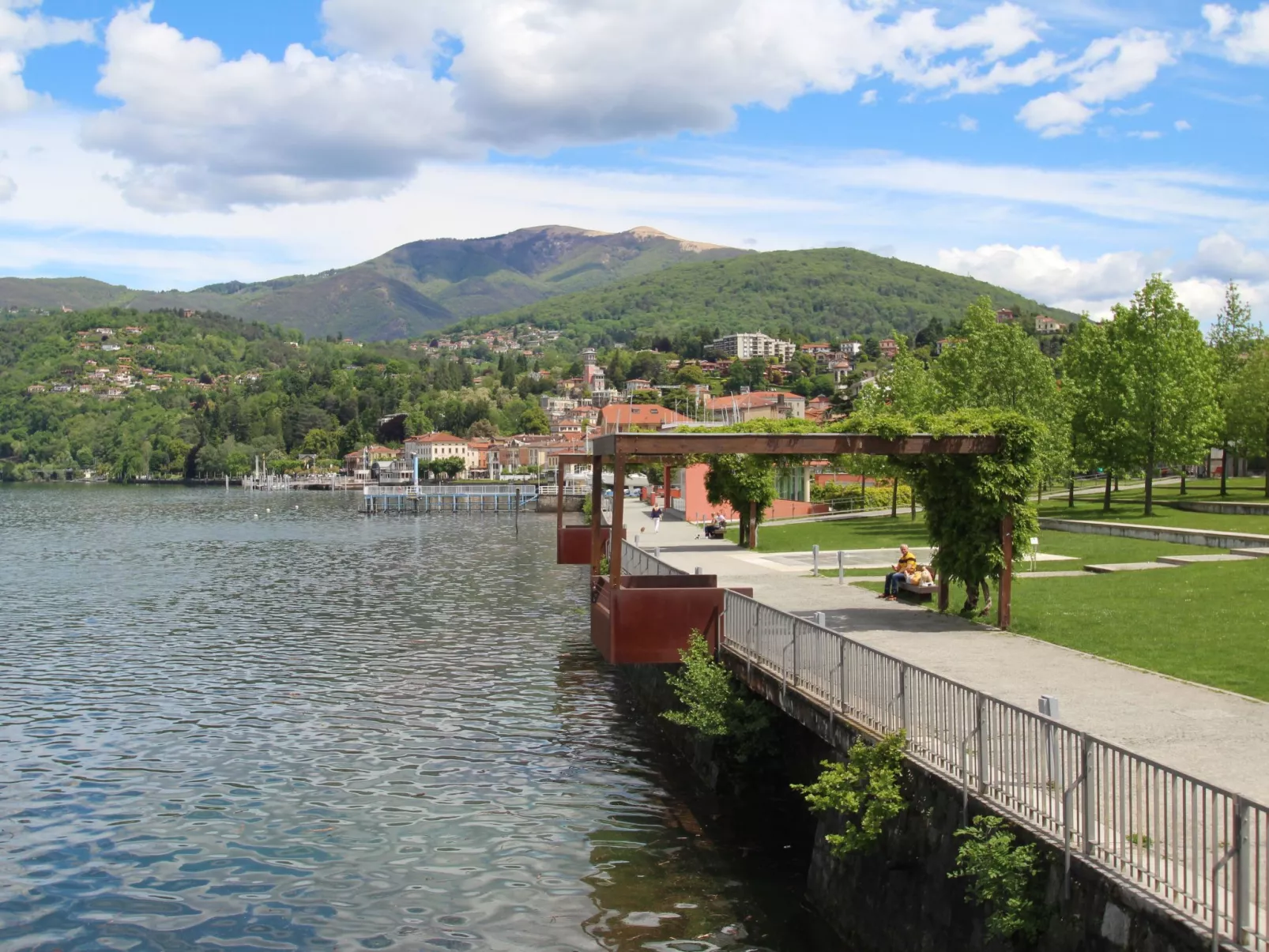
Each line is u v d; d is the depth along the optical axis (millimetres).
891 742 13742
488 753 24781
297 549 83750
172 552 81500
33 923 16188
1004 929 10570
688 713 20922
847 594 29781
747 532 48938
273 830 19844
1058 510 58812
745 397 162000
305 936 15648
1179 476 93312
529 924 15773
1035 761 11336
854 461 61375
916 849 13078
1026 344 54375
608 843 18938
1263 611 23516
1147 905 9188
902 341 68562
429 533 101625
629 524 67062
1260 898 9070
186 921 16219
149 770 23531
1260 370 59344
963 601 27391
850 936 14469
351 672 33656
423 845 19016
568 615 45500
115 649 38094
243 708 28984
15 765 23844
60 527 116062
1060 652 20375
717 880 17094
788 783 19984
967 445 23594
